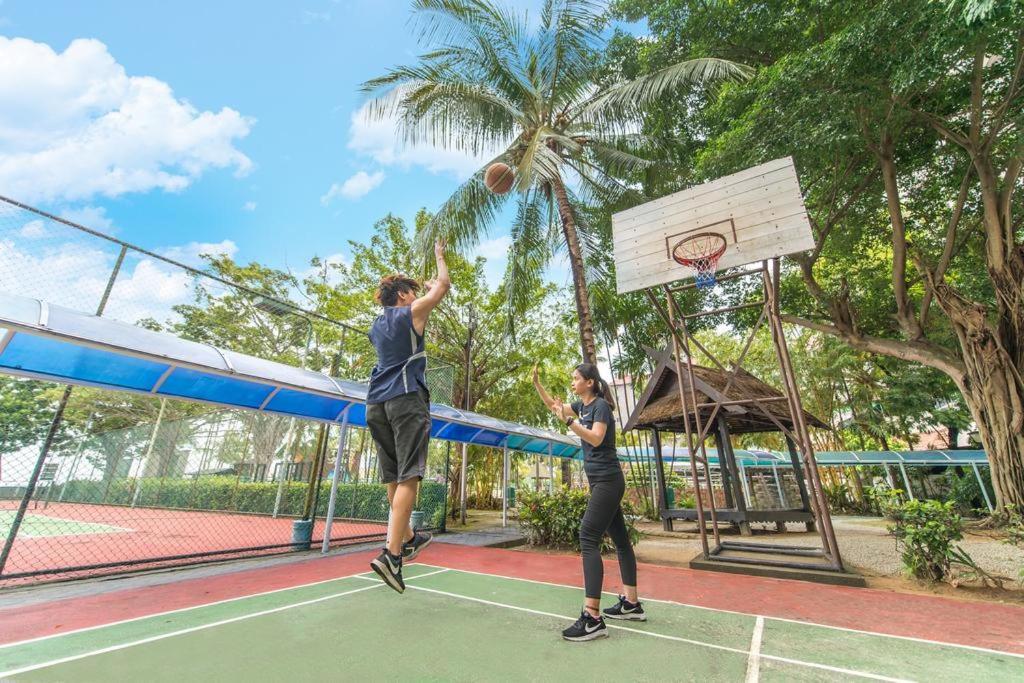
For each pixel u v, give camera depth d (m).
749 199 6.21
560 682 2.28
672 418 10.99
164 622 3.25
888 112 8.57
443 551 7.10
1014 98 8.75
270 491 12.66
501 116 9.84
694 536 10.09
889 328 13.96
